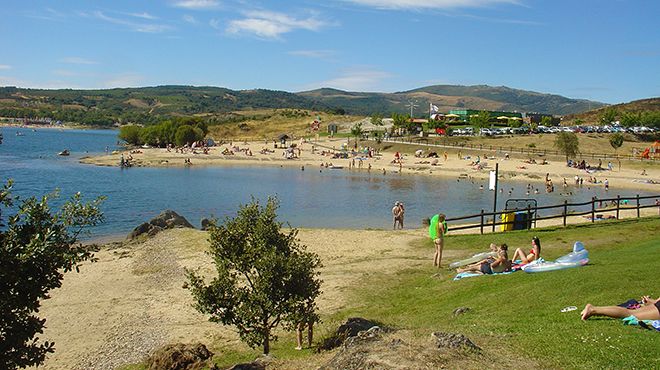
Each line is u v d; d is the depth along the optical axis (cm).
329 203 5275
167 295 2103
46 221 817
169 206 5028
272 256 1209
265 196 5781
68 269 809
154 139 14462
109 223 4069
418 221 4231
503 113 16962
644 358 825
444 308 1430
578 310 1109
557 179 7512
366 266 2266
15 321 793
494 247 1875
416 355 840
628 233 2452
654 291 1168
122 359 1516
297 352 1291
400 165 8788
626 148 10500
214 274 2342
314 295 1298
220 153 11719
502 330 1045
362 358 855
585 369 804
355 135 13400
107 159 10219
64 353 1599
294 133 18062
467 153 10112
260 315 1238
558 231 2592
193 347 1434
